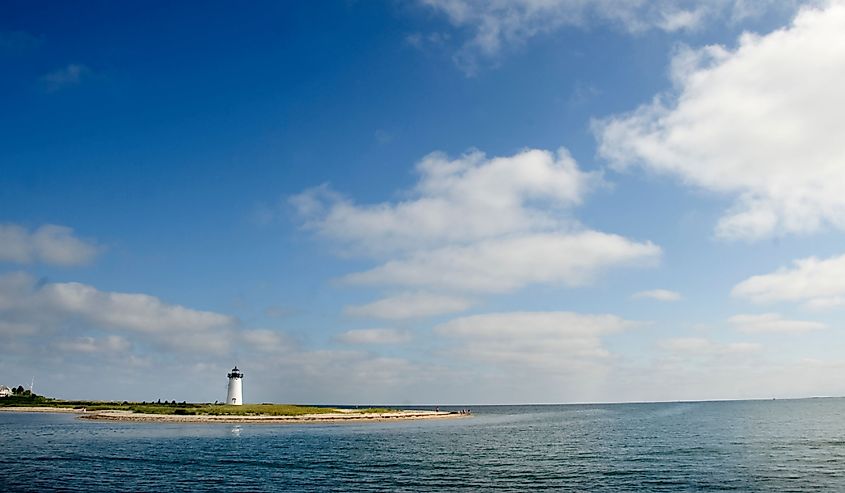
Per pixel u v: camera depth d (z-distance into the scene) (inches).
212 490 1907.0
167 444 3356.3
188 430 4485.7
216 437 3873.0
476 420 7854.3
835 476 2132.1
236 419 5767.7
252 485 2009.1
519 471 2361.0
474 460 2733.8
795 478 2095.2
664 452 3021.7
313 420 6225.4
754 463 2507.4
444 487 1994.3
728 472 2255.2
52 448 3073.3
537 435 4498.0
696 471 2295.8
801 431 4525.1
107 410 7175.2
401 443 3688.5
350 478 2171.5
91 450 2984.7
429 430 5201.8
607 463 2593.5
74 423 5231.3
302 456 2837.1
